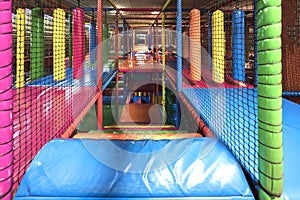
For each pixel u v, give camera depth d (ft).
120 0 30.55
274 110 4.27
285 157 6.02
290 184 4.83
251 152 5.79
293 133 8.00
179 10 17.51
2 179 4.29
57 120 9.32
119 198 4.48
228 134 7.19
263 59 4.30
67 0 24.44
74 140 6.50
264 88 4.33
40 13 17.39
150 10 27.12
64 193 4.56
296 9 15.39
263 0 4.18
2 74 4.18
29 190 4.60
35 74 16.58
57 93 13.96
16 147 6.52
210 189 4.68
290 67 15.62
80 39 18.26
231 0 14.99
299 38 15.48
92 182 4.80
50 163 5.38
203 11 21.62
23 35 13.69
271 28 4.14
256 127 6.76
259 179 4.60
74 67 17.63
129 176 4.98
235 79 14.78
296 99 15.51
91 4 27.76
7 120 4.29
